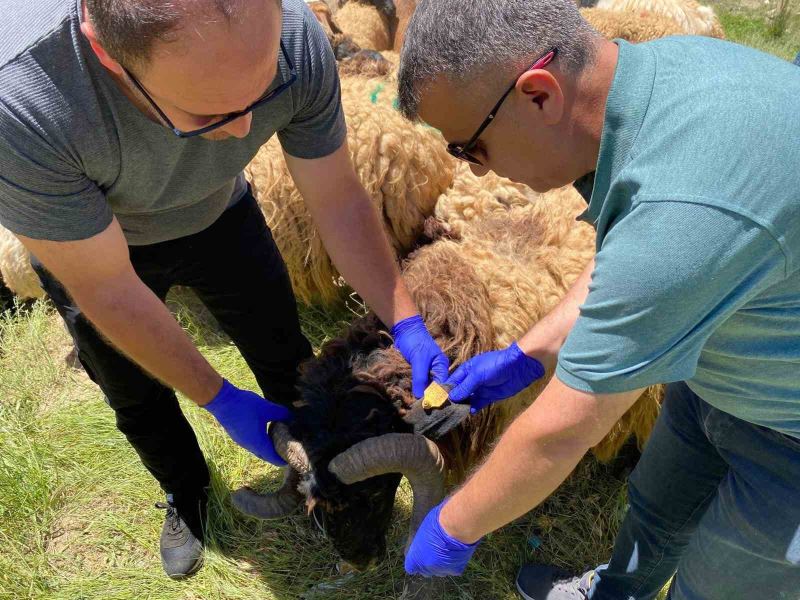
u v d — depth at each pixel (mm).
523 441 1545
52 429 3721
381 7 7379
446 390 2336
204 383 2184
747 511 1759
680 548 2307
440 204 3820
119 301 1939
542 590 2934
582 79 1335
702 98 1242
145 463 2967
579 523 3238
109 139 1751
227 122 1535
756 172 1189
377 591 3006
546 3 1327
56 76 1604
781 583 1805
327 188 2254
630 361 1330
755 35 9180
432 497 2287
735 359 1558
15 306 4543
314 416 2287
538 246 3264
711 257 1200
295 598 3014
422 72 1417
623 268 1251
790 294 1384
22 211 1734
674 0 5586
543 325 2225
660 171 1226
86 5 1385
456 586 3018
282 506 2383
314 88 1961
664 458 2195
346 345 2566
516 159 1497
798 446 1648
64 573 3127
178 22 1278
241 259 2633
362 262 2361
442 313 2688
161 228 2301
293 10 1895
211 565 3102
